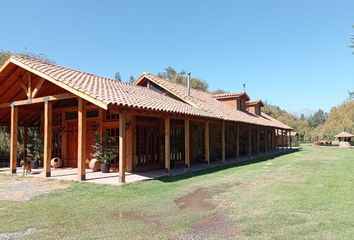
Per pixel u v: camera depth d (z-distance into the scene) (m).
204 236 5.17
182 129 18.39
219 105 23.86
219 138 23.06
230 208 7.09
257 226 5.65
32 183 10.80
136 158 14.45
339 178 11.83
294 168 15.73
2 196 8.56
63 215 6.57
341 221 5.89
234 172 14.02
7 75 13.68
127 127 13.93
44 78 12.18
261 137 32.44
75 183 10.55
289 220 6.00
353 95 10.40
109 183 10.43
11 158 13.76
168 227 5.72
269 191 9.09
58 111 16.88
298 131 67.31
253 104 32.53
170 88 19.98
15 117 14.08
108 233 5.38
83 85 11.66
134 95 13.93
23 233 5.42
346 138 48.72
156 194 8.74
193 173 13.56
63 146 16.58
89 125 15.65
